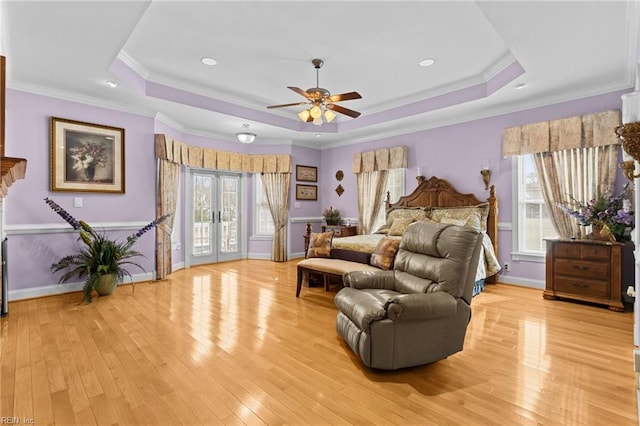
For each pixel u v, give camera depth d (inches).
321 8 108.3
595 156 152.9
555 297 153.0
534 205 179.5
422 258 104.6
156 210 196.4
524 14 97.7
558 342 105.9
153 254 196.1
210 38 128.3
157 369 88.7
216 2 104.8
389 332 84.9
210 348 101.9
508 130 179.2
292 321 126.4
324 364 92.0
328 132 246.7
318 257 175.0
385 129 234.2
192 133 235.1
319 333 114.5
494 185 188.1
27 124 150.4
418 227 113.0
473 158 197.3
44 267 156.7
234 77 167.9
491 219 185.6
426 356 88.0
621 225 139.1
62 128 159.0
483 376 85.3
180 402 74.0
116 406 72.5
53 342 105.4
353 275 113.7
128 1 92.7
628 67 132.9
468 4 106.5
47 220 156.3
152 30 122.0
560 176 163.6
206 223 254.4
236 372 87.4
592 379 83.3
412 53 141.0
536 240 178.9
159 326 120.1
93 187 169.2
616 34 108.1
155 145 193.6
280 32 123.4
